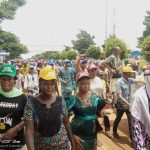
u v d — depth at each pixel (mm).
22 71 6867
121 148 3453
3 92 1843
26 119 1645
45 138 1637
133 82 3551
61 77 5148
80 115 1972
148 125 1392
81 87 1989
